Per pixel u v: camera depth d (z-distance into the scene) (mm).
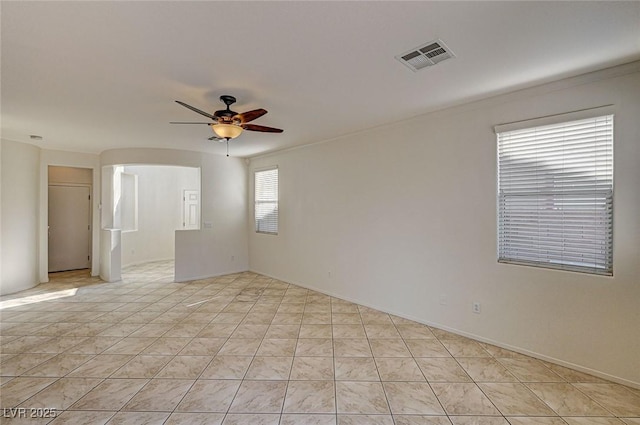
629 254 2367
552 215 2771
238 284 5602
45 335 3350
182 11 1654
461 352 2957
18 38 1909
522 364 2727
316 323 3711
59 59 2193
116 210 6668
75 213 6695
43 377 2520
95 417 2049
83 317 3902
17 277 5031
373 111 3414
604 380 2461
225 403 2207
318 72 2428
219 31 1854
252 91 2809
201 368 2680
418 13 1687
